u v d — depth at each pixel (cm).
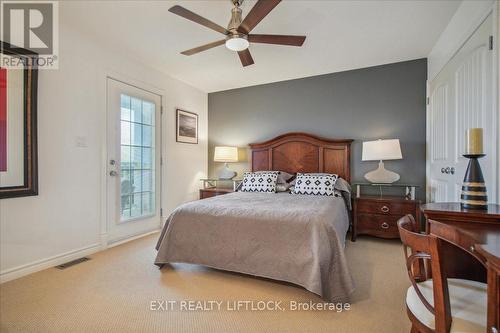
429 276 132
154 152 357
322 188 320
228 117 457
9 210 209
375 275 221
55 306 173
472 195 148
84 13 226
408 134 336
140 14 227
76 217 259
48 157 234
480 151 147
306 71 371
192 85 432
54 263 239
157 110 362
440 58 271
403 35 266
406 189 334
